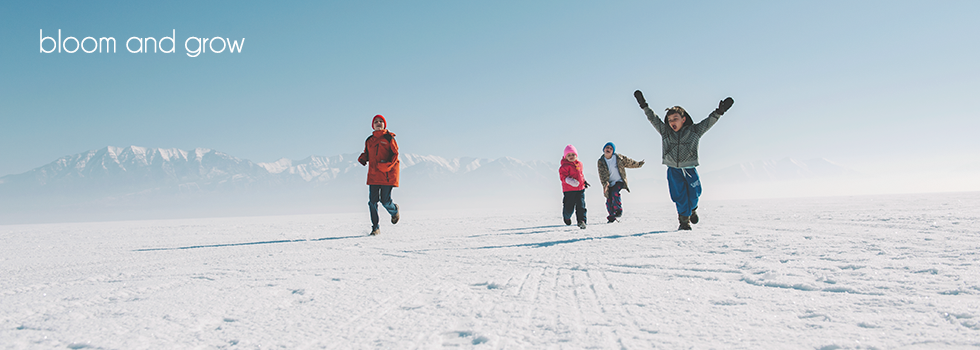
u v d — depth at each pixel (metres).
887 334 1.00
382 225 7.12
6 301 1.63
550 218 8.28
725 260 2.21
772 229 3.85
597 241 3.36
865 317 1.14
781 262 2.07
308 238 4.73
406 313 1.35
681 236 3.48
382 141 5.34
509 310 1.36
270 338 1.13
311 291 1.70
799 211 7.05
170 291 1.76
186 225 9.62
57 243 4.97
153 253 3.49
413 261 2.55
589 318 1.24
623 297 1.48
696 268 2.01
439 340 1.09
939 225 3.56
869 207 7.51
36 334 1.21
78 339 1.16
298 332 1.18
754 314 1.22
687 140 4.29
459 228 5.61
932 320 1.08
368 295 1.61
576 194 5.42
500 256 2.67
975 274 1.57
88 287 1.91
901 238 2.78
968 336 0.96
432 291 1.67
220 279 2.04
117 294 1.72
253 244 4.10
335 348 1.04
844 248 2.43
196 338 1.15
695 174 4.25
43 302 1.59
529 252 2.81
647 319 1.21
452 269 2.21
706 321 1.17
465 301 1.49
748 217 5.90
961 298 1.27
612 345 1.01
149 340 1.14
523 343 1.05
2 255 3.72
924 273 1.64
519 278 1.91
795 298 1.37
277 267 2.39
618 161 6.33
